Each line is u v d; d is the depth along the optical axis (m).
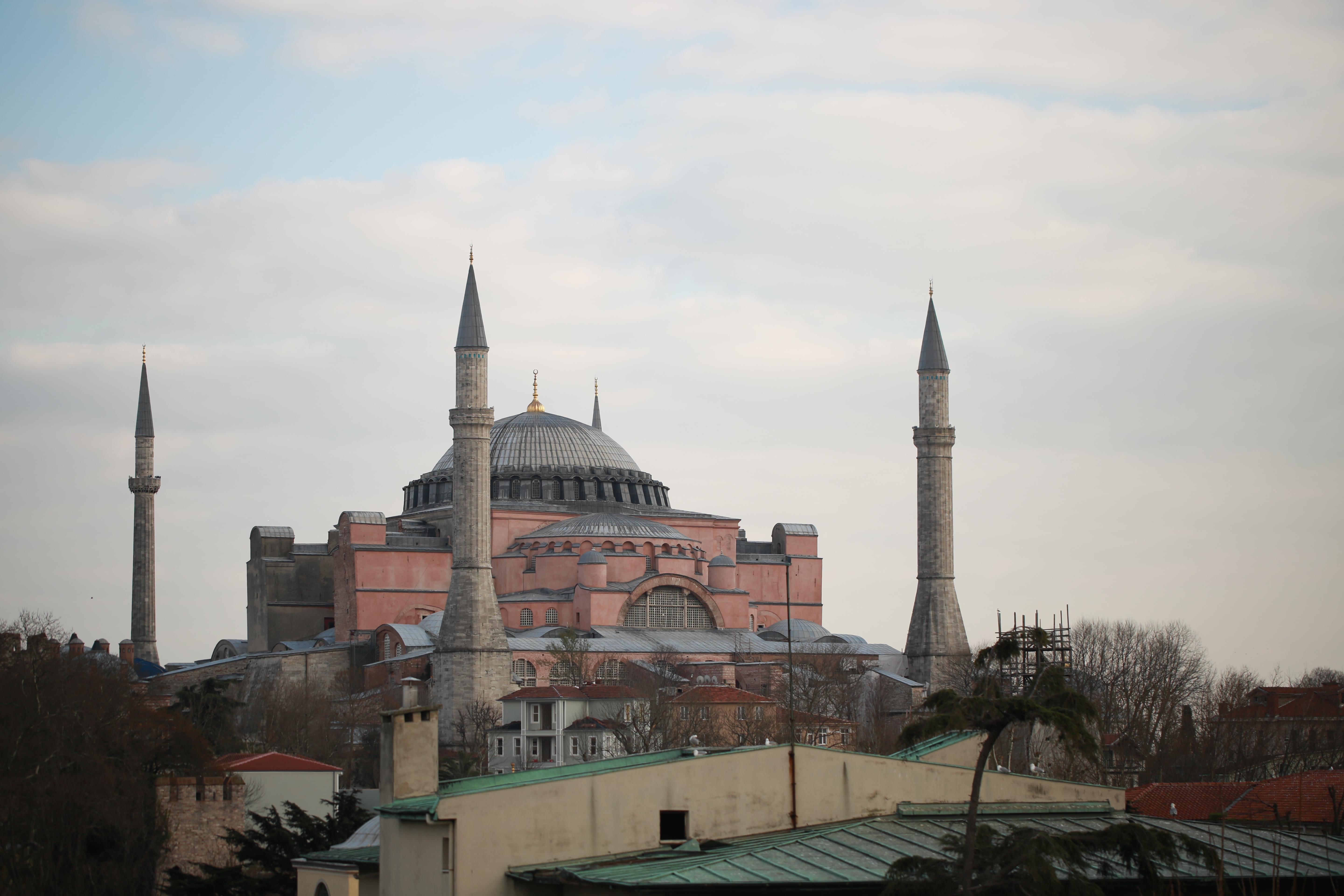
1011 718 39.47
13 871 85.31
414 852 44.72
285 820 101.31
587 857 44.97
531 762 162.75
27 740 92.69
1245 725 136.75
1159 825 52.25
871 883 41.91
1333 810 72.19
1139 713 145.12
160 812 94.38
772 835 47.97
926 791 51.22
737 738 152.75
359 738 174.12
